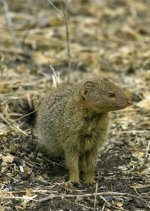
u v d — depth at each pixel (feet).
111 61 62.85
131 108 49.78
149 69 61.11
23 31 68.54
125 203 33.99
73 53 63.82
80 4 81.35
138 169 39.47
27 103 45.55
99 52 64.90
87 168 37.35
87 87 35.70
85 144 37.19
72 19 74.38
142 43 69.10
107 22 75.61
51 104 39.50
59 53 63.62
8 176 36.24
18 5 77.61
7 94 49.14
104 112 36.22
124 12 79.25
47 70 59.16
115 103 35.06
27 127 43.86
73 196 33.73
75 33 69.82
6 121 42.78
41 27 70.85
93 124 36.42
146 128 46.06
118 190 35.91
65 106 37.47
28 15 74.13
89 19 75.20
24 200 32.96
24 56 61.87
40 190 34.30
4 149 39.17
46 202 33.01
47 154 40.52
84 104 35.86
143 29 73.51
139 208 33.55
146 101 50.26
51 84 52.60
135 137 44.32
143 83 55.93
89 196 34.09
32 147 40.86
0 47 62.39
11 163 37.55
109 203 33.71
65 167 39.22
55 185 35.55
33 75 57.11
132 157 41.27
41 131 40.19
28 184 35.53
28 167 37.73
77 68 60.23
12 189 34.53
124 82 56.49
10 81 52.80
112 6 81.87
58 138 38.17
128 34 71.26
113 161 40.68
